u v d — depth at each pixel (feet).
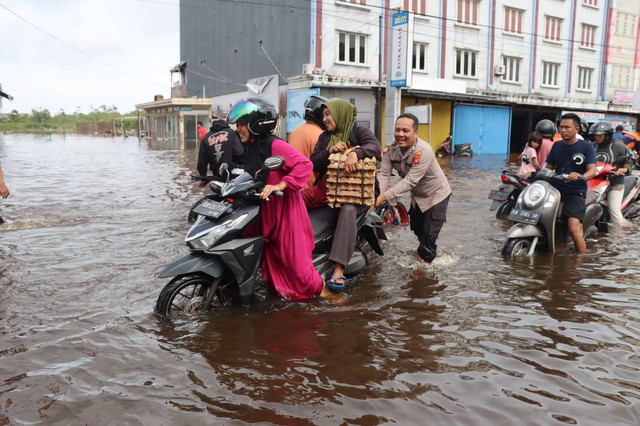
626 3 109.60
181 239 19.80
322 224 14.58
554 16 99.66
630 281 15.24
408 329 11.59
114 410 8.16
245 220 12.62
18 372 9.38
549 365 9.87
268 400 8.51
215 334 11.21
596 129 23.21
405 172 16.58
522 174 26.22
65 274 15.28
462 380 9.26
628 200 24.95
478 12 89.81
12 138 168.45
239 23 95.96
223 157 20.92
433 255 16.92
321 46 75.20
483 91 90.43
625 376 9.46
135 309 12.62
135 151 85.35
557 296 13.88
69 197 30.76
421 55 85.25
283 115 82.07
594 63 107.96
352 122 14.76
